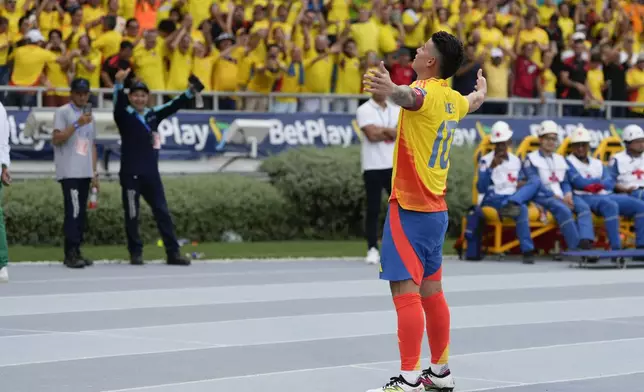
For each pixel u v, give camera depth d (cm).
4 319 1009
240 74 2111
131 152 1505
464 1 2400
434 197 693
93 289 1234
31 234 1731
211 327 974
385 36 2261
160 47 2016
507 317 1064
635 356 861
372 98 1534
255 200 1900
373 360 826
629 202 1659
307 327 980
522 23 2458
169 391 708
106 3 2091
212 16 2156
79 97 1447
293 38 2205
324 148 2025
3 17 1969
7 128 1285
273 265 1534
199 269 1468
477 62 2302
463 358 844
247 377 756
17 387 714
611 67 2520
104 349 860
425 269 709
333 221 1983
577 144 1664
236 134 2000
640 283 1371
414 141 687
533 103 2391
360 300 1166
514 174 1633
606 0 2719
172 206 1822
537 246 1744
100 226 1762
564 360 841
